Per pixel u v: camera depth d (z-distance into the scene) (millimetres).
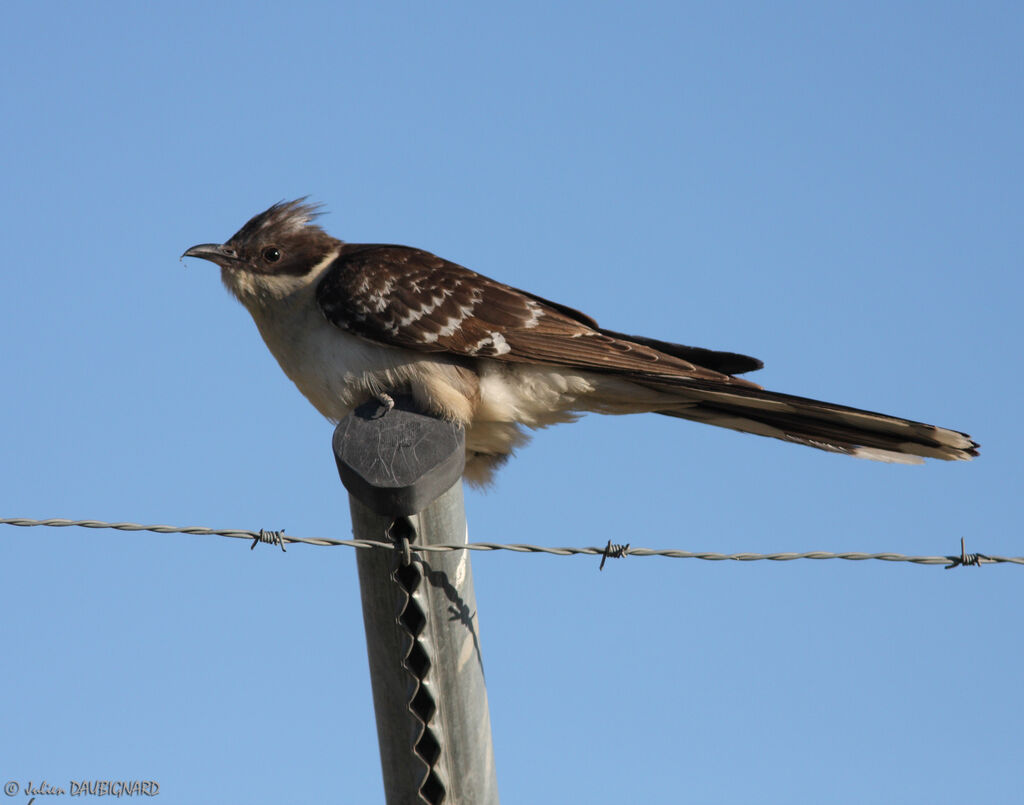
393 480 7270
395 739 7555
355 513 7668
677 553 7863
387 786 7664
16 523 7512
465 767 7578
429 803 7566
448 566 7500
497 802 7832
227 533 7594
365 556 7453
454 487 7648
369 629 7551
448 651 7469
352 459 7488
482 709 7633
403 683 7480
